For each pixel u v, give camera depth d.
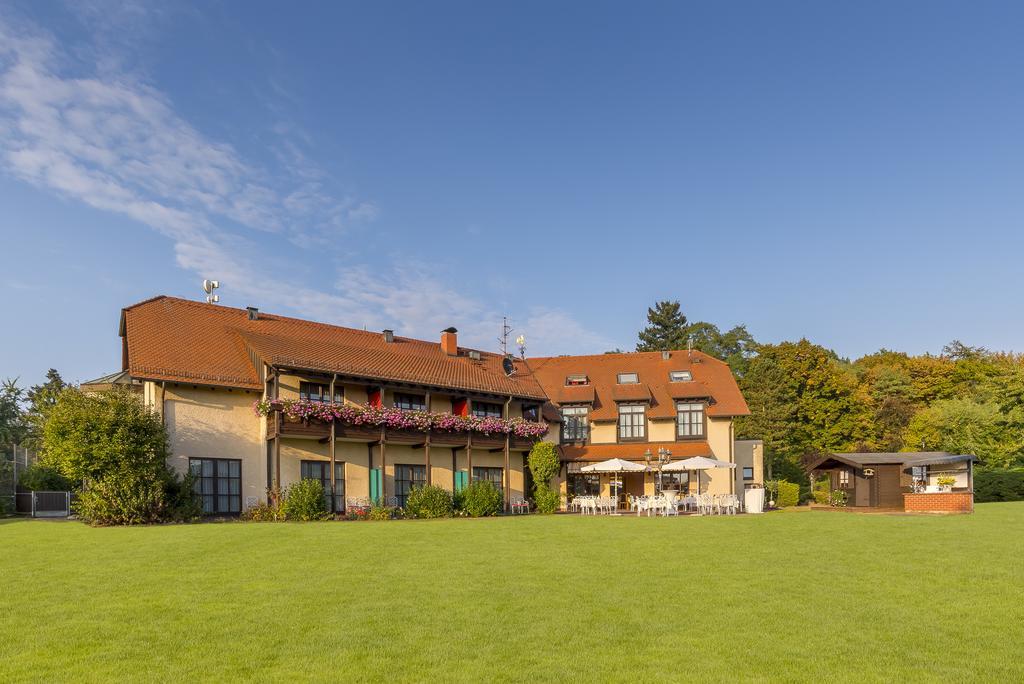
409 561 15.31
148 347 25.84
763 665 8.59
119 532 19.56
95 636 9.35
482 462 35.44
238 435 26.77
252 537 18.38
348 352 30.95
